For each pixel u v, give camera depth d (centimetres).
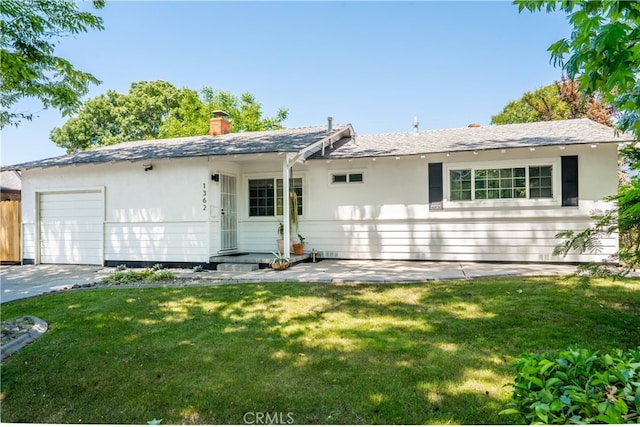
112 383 349
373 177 1035
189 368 372
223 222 1041
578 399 150
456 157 973
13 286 760
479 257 961
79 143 3375
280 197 1097
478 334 433
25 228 1125
